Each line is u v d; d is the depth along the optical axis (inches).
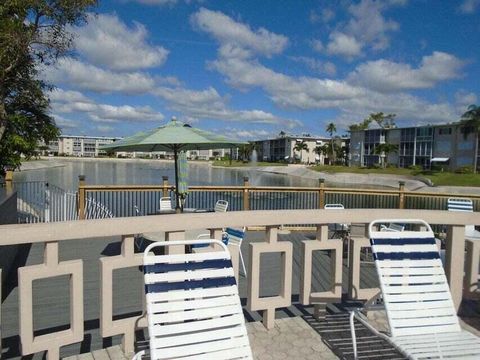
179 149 305.1
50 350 103.1
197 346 89.5
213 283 96.7
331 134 3410.4
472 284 149.6
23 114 412.2
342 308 156.5
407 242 119.7
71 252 252.8
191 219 117.1
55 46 360.5
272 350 122.0
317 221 133.9
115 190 350.0
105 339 128.6
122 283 189.6
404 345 99.3
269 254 250.5
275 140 4276.6
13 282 189.6
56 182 1139.3
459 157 2108.8
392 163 2623.0
